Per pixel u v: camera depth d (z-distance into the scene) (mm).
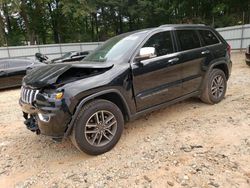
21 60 10031
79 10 29547
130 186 2693
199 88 4820
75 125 3162
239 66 10445
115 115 3502
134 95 3713
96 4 35156
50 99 3045
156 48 4051
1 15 27438
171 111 4910
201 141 3553
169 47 4238
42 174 3092
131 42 3982
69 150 3680
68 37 35969
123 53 3828
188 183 2643
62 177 2982
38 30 34125
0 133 4586
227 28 17844
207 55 4801
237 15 25859
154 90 3961
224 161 2988
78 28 37000
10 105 6766
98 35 39938
